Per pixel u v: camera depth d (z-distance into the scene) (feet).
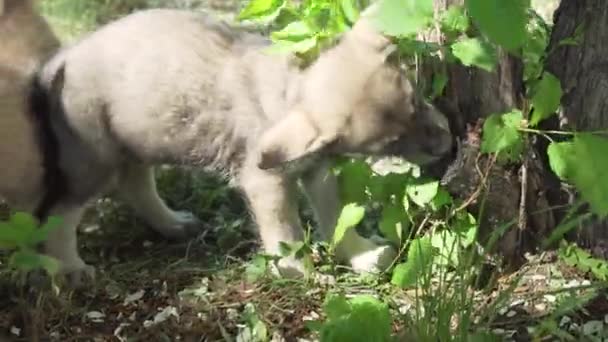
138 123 4.85
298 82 4.59
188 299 4.82
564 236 4.84
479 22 3.74
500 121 4.45
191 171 5.51
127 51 4.82
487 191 4.61
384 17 4.01
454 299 4.38
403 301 4.68
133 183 5.26
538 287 4.70
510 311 4.58
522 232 4.81
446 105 4.69
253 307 4.68
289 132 4.45
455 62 4.60
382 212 4.91
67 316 4.73
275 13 4.91
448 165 4.75
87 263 5.24
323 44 4.58
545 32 4.81
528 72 4.61
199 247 5.33
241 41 4.90
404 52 4.50
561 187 4.78
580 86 4.65
